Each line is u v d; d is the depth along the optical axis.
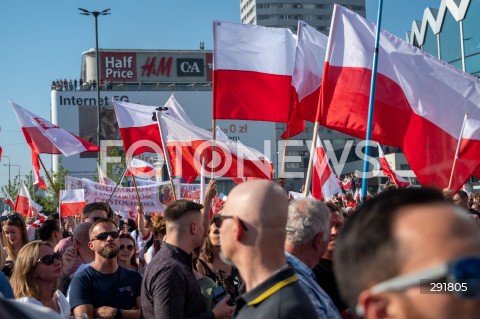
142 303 4.30
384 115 7.00
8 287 4.30
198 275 4.96
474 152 7.01
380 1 6.75
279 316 2.42
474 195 14.59
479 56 40.62
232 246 2.62
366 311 1.34
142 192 13.01
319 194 11.55
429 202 1.31
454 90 7.07
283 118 7.63
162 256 4.29
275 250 2.59
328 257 4.16
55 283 4.61
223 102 7.49
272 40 7.68
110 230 5.23
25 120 11.09
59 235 7.52
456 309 1.18
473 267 1.17
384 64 7.09
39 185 14.02
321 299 3.21
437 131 7.06
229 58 7.54
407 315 1.23
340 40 7.08
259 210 2.58
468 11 41.28
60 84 61.38
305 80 7.69
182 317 4.11
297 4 133.38
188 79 68.75
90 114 61.12
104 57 68.00
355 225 1.41
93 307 5.09
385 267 1.28
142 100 63.12
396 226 1.29
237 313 2.59
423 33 47.34
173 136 9.02
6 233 6.68
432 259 1.21
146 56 68.31
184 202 4.48
